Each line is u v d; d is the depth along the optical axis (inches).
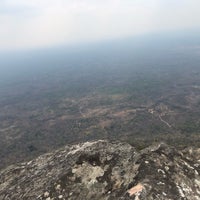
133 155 455.2
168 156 454.3
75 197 412.5
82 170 449.4
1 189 475.8
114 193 394.9
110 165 449.7
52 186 433.7
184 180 404.8
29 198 428.1
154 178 392.5
